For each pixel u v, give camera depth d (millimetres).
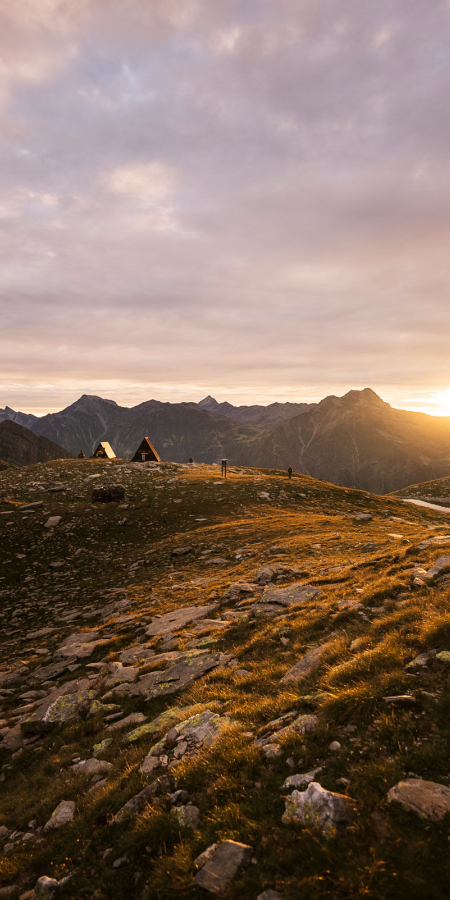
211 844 5777
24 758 11477
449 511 73625
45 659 18844
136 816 6949
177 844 5984
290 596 18422
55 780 9617
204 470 96375
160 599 24969
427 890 4246
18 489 73375
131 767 8523
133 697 13039
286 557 29297
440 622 9672
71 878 6148
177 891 5207
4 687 17062
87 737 11398
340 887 4555
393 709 7352
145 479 80250
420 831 4977
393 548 25844
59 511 55656
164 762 8289
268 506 58188
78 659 18094
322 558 27266
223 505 58938
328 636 12664
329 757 6781
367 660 9359
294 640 13391
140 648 17500
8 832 8273
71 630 23078
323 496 66688
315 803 5680
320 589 18469
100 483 77688
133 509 57625
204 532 44281
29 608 28734
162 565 34656
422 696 7488
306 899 4539
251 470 102062
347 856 4891
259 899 4684
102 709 12672
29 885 6512
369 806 5551
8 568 37938
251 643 14148
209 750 7965
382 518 52406
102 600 28016
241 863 5230
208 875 5191
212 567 31312
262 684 10742
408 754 6324
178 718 10164
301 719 7992
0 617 27719
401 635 10242
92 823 7297
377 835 5125
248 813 6117
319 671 10102
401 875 4449
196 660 14125
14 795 9766
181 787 7266
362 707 7613
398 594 14578
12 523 50500
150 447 111188
